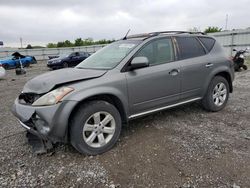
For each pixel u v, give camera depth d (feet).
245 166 9.86
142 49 12.96
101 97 11.60
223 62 16.57
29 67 80.59
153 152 11.30
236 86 26.37
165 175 9.48
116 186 8.97
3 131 14.93
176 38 14.66
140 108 12.81
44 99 10.29
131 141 12.53
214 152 11.07
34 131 10.82
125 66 12.19
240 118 15.47
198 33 16.33
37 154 11.47
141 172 9.75
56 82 10.61
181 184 8.89
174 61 14.11
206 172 9.55
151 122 15.05
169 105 14.17
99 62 13.34
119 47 13.80
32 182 9.45
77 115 10.59
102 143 11.33
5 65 75.20
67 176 9.74
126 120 12.44
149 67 12.98
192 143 12.05
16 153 11.82
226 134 13.04
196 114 16.38
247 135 12.84
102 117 11.46
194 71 14.85
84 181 9.37
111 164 10.46
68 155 11.37
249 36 65.57
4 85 37.58
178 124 14.64
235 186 8.64
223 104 17.04
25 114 10.68
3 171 10.27
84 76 11.19
